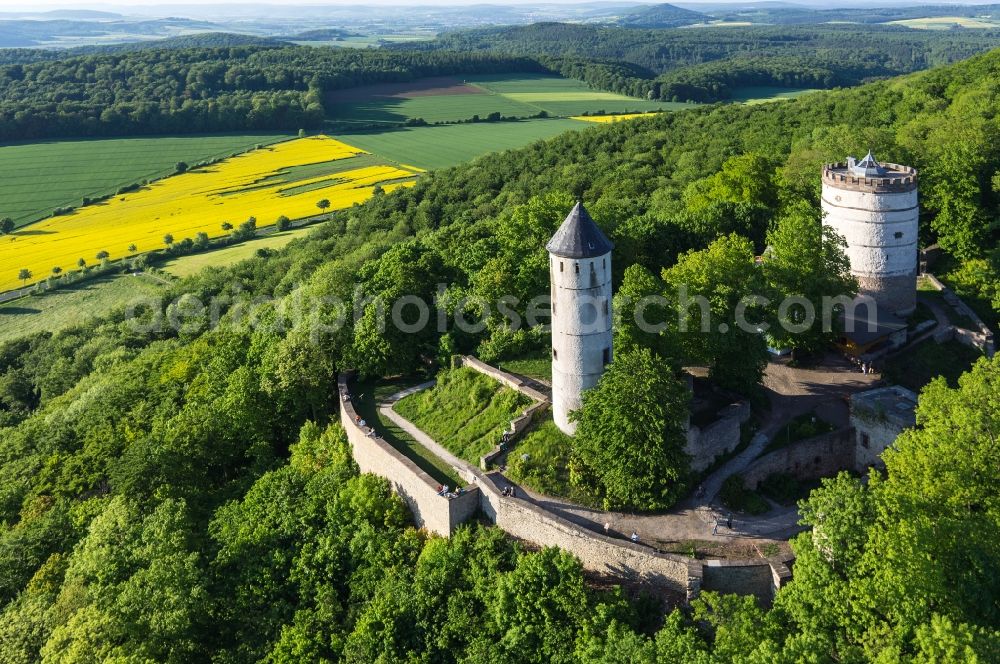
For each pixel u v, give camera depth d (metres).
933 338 69.62
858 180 69.44
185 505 62.25
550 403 60.47
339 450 66.38
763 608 45.03
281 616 53.44
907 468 44.81
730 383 60.34
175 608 52.06
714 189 99.06
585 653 41.56
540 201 81.81
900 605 35.88
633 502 50.75
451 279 82.38
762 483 54.66
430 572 50.75
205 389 80.62
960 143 87.94
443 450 61.31
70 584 57.81
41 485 74.69
